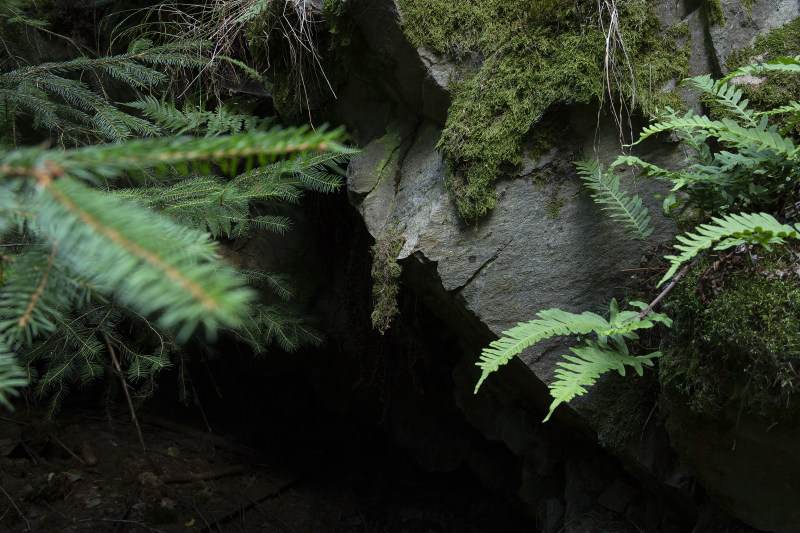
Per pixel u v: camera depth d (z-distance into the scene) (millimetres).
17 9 2793
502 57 2229
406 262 2451
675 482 2186
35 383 3000
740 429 1690
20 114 2650
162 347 2379
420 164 2541
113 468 3977
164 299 464
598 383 2268
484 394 3633
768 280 1530
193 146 544
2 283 673
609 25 2068
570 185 2227
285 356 4367
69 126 2289
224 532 3869
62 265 656
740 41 2016
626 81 2104
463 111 2270
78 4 3475
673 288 1770
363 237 3443
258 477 4461
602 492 2789
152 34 3314
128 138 2189
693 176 1741
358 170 2658
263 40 2744
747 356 1565
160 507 3787
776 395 1542
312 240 3828
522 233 2264
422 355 3449
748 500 1857
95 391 4520
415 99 2525
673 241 2018
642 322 1685
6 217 564
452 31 2311
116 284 506
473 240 2295
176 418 4680
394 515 4434
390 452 5086
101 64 2232
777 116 1908
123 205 564
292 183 2115
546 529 2943
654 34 2131
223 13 2893
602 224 2197
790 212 1666
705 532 2139
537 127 2221
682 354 1723
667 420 1893
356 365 4383
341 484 4707
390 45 2393
